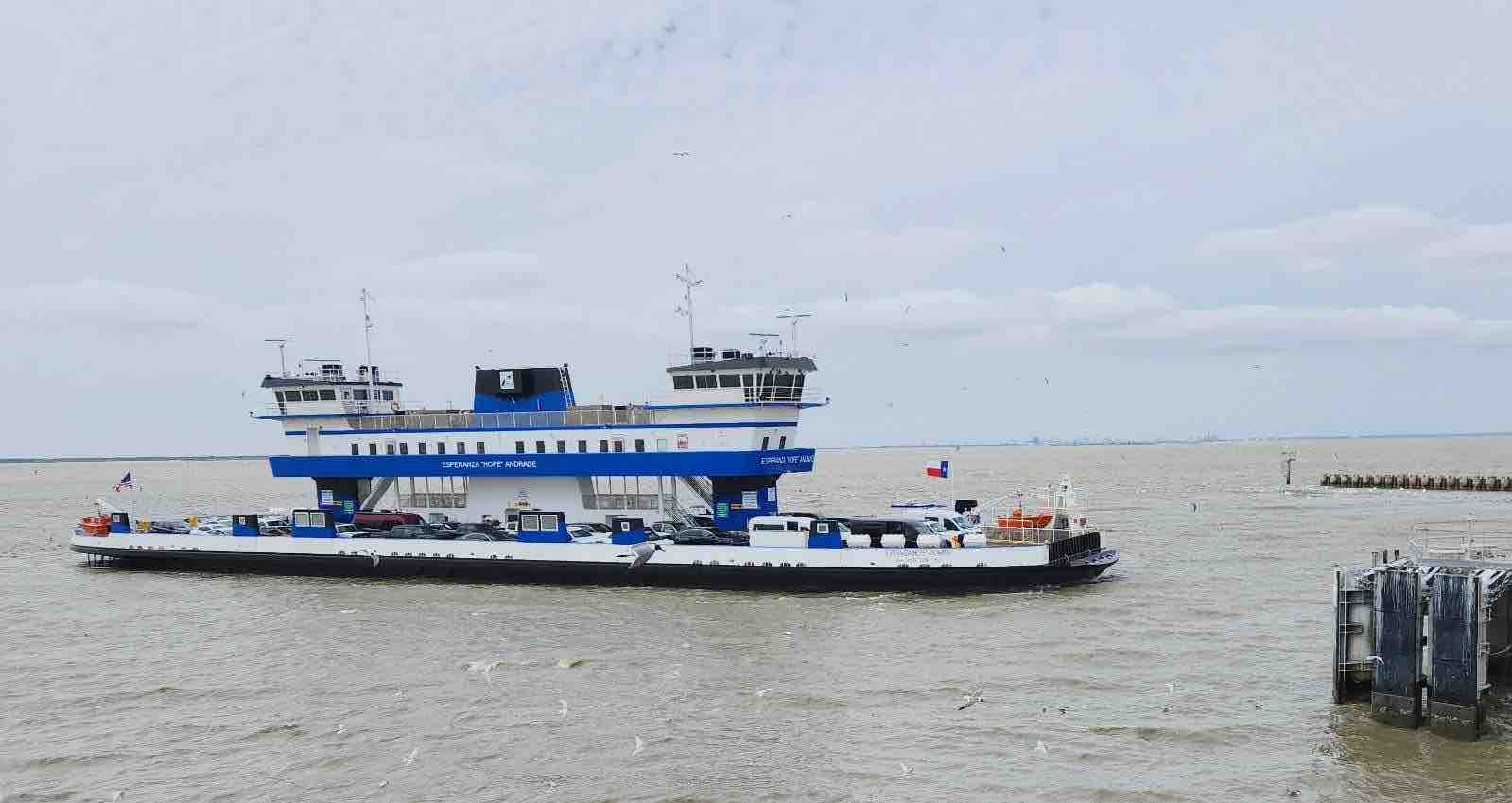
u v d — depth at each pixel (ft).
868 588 168.45
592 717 108.78
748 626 147.23
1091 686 117.19
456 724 107.45
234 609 171.53
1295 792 87.61
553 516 182.19
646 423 193.36
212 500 548.72
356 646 141.59
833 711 109.40
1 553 267.59
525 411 204.64
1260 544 246.68
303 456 219.00
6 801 91.61
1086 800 86.53
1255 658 128.57
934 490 526.16
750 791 89.20
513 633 146.20
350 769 96.43
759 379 185.57
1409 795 86.53
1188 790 88.22
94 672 133.39
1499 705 108.06
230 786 93.45
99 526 219.61
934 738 100.99
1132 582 183.42
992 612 154.40
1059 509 188.55
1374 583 105.09
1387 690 102.68
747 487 192.24
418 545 189.26
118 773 97.66
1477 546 115.44
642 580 177.17
